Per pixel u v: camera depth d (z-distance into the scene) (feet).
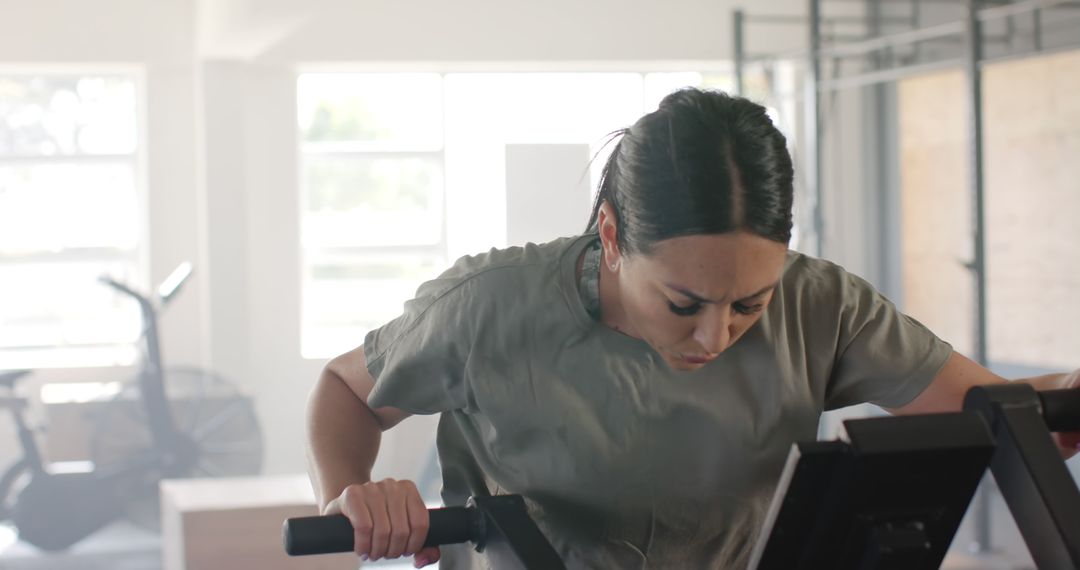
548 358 4.19
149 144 20.79
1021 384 3.86
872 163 22.41
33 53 20.18
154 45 20.61
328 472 4.40
